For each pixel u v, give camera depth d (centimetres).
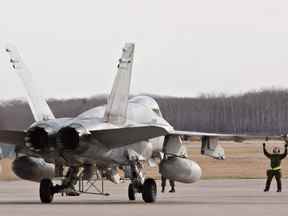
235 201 7262
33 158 7306
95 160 6888
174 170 7300
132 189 7369
